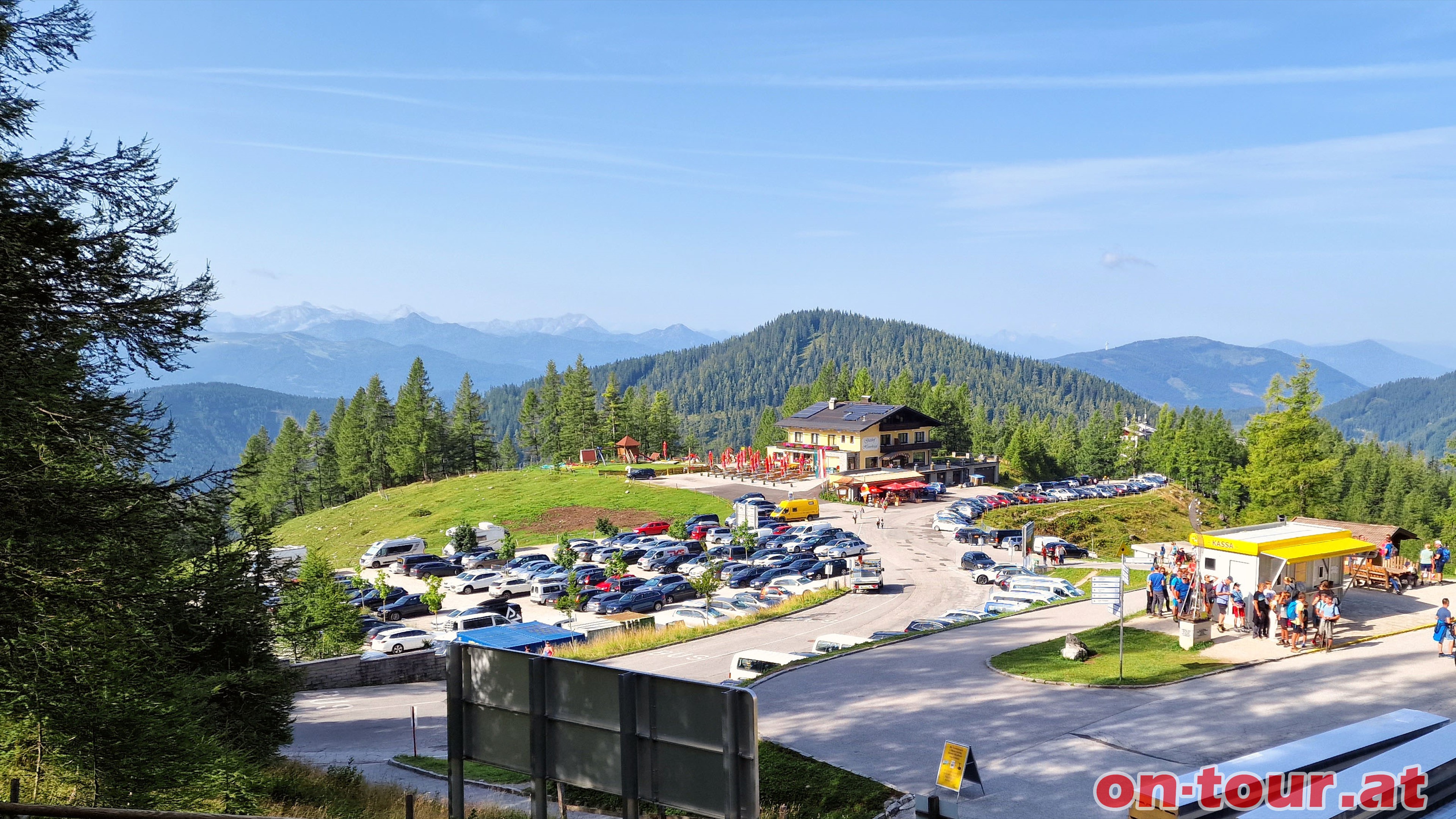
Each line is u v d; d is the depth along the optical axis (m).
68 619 16.02
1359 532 35.28
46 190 14.95
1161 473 173.50
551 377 173.25
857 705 26.17
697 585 54.66
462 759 10.88
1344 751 7.11
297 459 152.88
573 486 118.38
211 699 22.72
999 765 20.17
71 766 16.95
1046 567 62.72
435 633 56.38
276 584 25.36
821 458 123.50
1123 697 24.59
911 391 170.50
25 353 14.12
